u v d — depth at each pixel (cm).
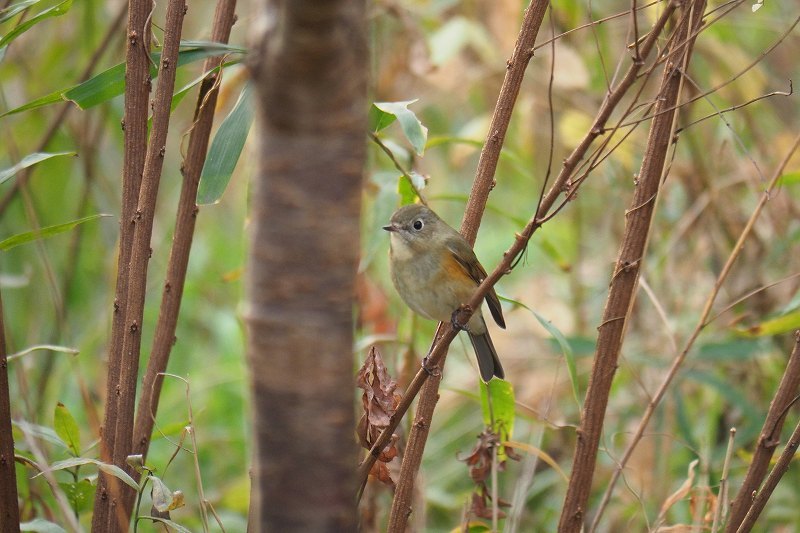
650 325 1143
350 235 358
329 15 319
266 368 364
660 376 1058
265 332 361
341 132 348
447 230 848
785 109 1456
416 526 862
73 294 1345
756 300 1104
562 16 1245
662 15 512
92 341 1229
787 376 644
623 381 1133
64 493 687
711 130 1249
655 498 1007
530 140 1284
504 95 663
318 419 366
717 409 1050
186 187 664
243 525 1020
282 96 339
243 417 1322
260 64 339
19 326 1252
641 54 523
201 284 1529
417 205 845
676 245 1159
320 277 356
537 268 1606
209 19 1460
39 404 993
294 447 369
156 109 607
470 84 1268
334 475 373
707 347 999
